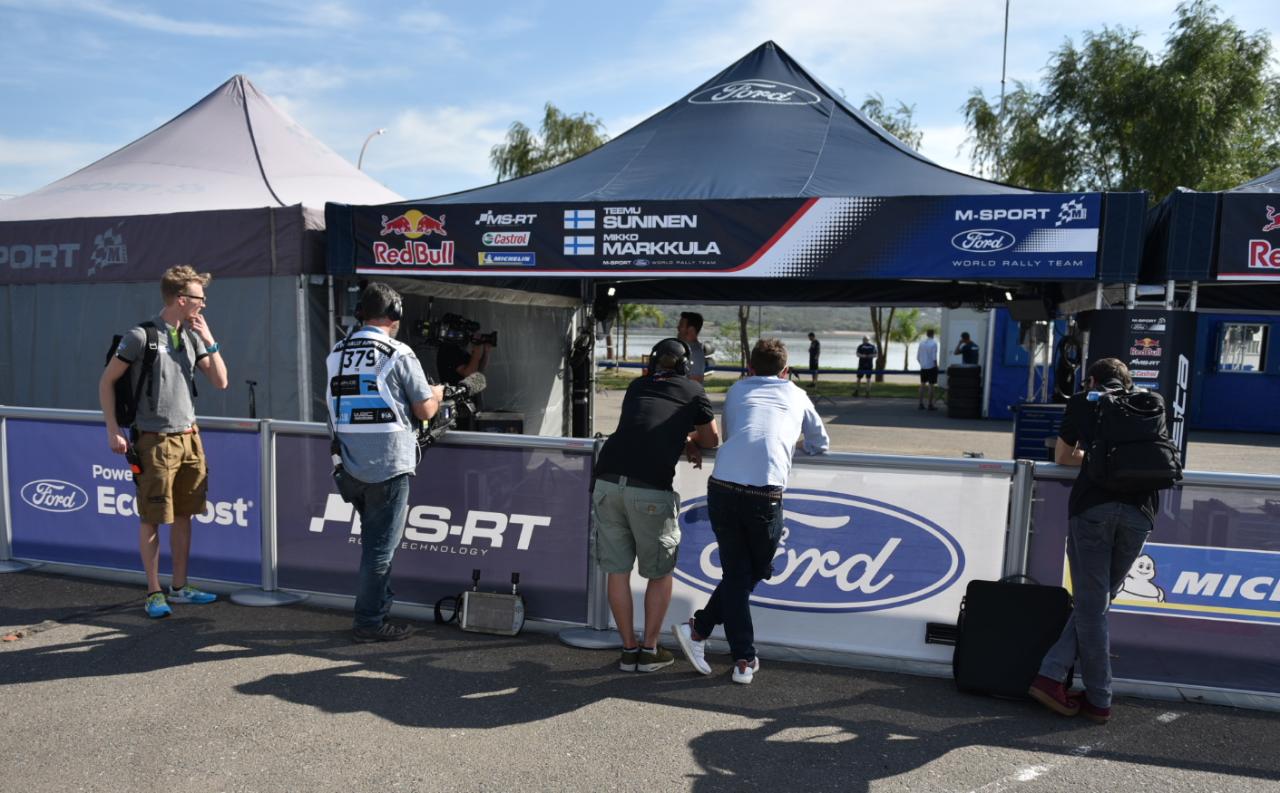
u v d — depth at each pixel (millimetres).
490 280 8953
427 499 4734
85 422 5281
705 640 4121
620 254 5695
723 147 6922
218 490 5094
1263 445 14984
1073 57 19891
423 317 8141
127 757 3244
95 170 8359
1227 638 3908
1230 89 18688
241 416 6551
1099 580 3600
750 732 3541
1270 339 16500
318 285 6453
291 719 3572
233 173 8250
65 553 5465
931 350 20109
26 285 7160
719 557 4379
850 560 4250
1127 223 5008
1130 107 18969
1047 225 5109
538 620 4633
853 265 5383
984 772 3252
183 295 4504
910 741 3484
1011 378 17812
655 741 3453
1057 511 3998
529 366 10664
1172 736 3562
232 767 3188
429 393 4293
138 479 4520
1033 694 3734
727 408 4055
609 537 4004
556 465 4504
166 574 5293
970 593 3936
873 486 4176
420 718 3609
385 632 4434
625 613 4074
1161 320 5066
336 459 4320
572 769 3225
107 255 6832
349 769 3191
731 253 5531
